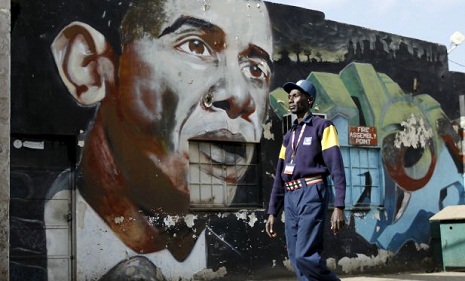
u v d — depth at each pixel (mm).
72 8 10859
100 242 10742
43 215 10453
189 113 11852
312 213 6410
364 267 13906
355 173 14125
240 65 12578
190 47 11961
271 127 12898
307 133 6605
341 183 6336
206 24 12180
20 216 10266
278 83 13094
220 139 12188
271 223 6883
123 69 11211
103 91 11000
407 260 14703
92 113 10867
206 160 12148
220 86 12266
